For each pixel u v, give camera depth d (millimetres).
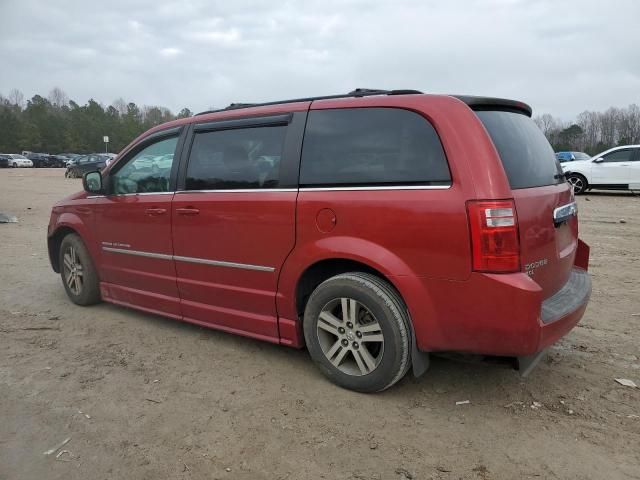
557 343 4273
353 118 3408
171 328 4730
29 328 4758
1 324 4867
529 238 3016
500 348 2932
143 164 4613
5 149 83750
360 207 3234
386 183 3189
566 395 3404
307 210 3455
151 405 3318
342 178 3361
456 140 2994
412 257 3074
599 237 9125
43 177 33031
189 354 4133
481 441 2893
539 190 3250
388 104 3295
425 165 3074
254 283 3826
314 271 3617
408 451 2807
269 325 3818
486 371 3754
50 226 5645
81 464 2725
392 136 3232
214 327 4191
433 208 2984
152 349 4246
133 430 3031
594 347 4184
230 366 3898
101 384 3617
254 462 2729
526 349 2877
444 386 3541
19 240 9367
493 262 2855
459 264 2932
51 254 5781
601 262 7184
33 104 97000
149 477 2621
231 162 3957
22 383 3635
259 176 3766
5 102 109250
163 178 4418
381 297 3195
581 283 3752
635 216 11727
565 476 2598
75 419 3154
